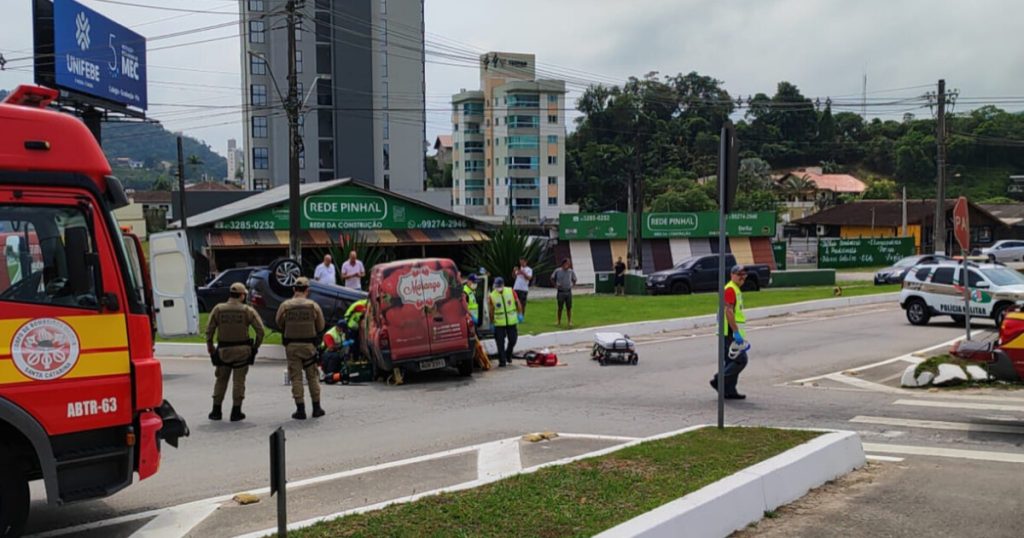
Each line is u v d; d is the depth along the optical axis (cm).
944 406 1144
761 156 12725
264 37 7144
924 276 2316
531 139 9762
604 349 1658
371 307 1484
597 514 580
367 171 7281
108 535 639
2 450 589
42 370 593
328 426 1076
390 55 7388
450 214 4134
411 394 1348
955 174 10256
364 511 616
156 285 1429
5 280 586
